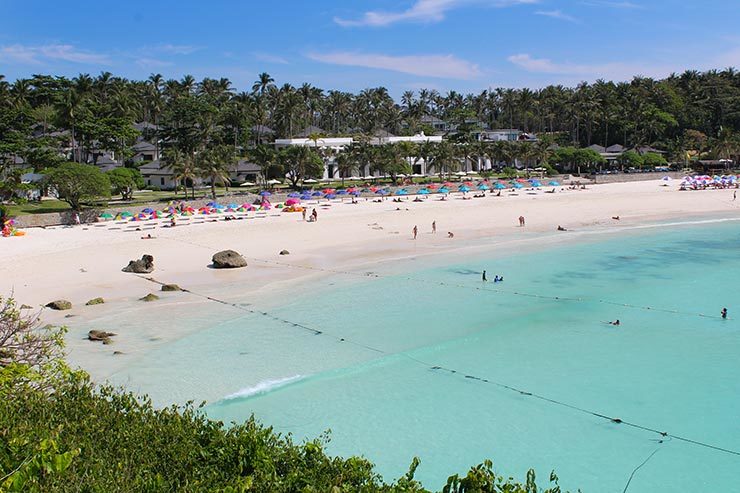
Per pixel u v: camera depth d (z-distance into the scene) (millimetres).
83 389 22062
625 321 46719
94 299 52781
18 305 51438
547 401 33156
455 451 28203
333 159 158125
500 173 170625
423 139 176375
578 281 59438
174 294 55781
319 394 34062
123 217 98438
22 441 15734
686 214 108062
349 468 17719
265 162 137375
